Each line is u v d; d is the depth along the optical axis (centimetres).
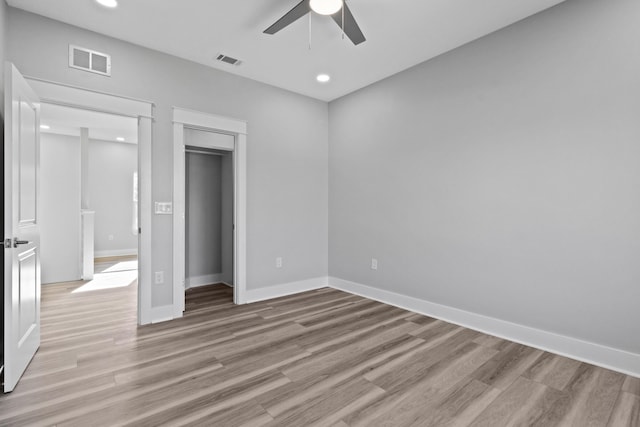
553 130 245
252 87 374
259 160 382
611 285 221
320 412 172
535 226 255
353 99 412
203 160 446
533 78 255
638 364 210
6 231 185
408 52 313
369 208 394
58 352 239
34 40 249
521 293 263
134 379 202
